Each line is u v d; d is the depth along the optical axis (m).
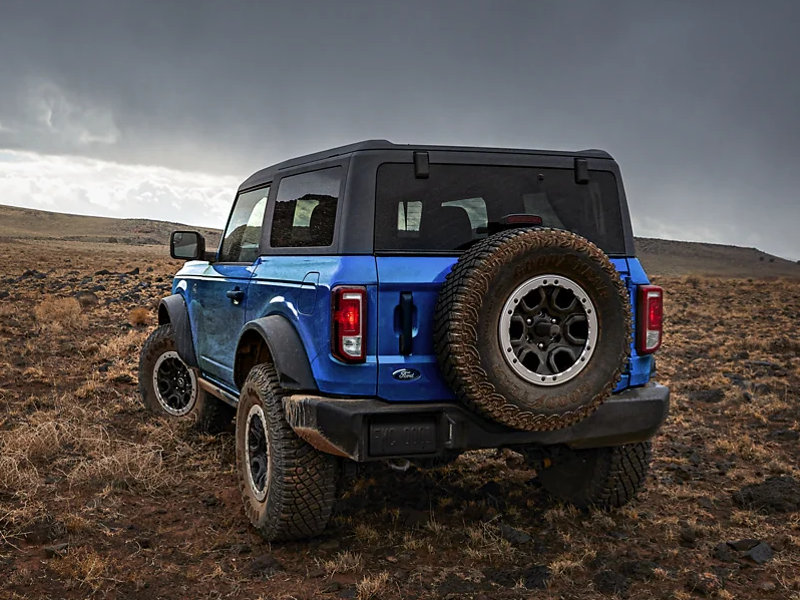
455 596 3.67
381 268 3.85
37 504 4.65
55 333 13.21
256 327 4.40
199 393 6.55
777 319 20.91
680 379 10.38
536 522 4.70
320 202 4.29
